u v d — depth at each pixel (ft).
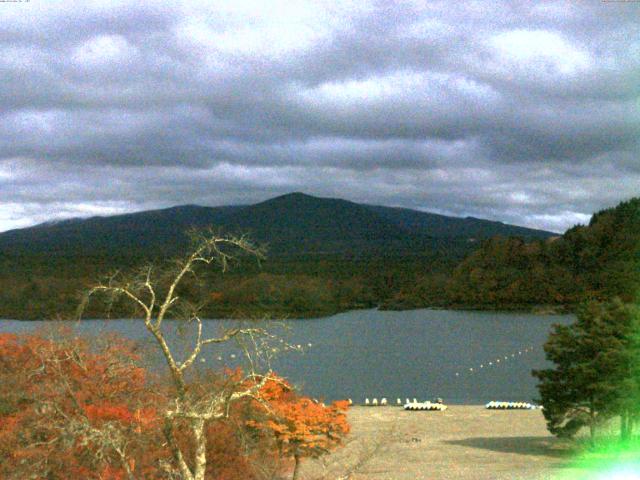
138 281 61.16
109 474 71.67
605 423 151.74
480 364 407.85
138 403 76.54
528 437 161.07
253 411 83.41
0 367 83.97
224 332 71.20
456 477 111.34
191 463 75.87
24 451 70.95
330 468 114.01
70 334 90.43
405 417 199.62
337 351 473.67
